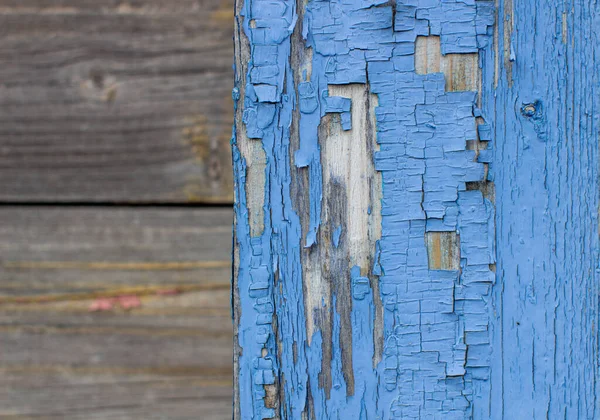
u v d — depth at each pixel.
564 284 0.62
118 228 0.77
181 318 0.78
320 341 0.62
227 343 0.78
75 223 0.77
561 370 0.62
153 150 0.77
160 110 0.77
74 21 0.77
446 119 0.62
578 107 0.62
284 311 0.62
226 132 0.77
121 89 0.77
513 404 0.62
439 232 0.62
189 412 0.78
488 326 0.62
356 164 0.62
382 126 0.62
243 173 0.62
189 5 0.77
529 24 0.62
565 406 0.62
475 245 0.62
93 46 0.77
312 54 0.62
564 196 0.62
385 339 0.62
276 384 0.63
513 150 0.62
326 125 0.62
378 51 0.62
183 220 0.77
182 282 0.78
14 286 0.78
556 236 0.62
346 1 0.62
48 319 0.78
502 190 0.62
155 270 0.78
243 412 0.63
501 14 0.62
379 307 0.62
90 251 0.78
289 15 0.62
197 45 0.77
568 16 0.62
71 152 0.77
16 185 0.77
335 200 0.62
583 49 0.62
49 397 0.78
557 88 0.62
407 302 0.62
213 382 0.78
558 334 0.62
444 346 0.62
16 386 0.78
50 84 0.77
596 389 0.62
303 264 0.62
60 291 0.78
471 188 0.62
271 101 0.62
